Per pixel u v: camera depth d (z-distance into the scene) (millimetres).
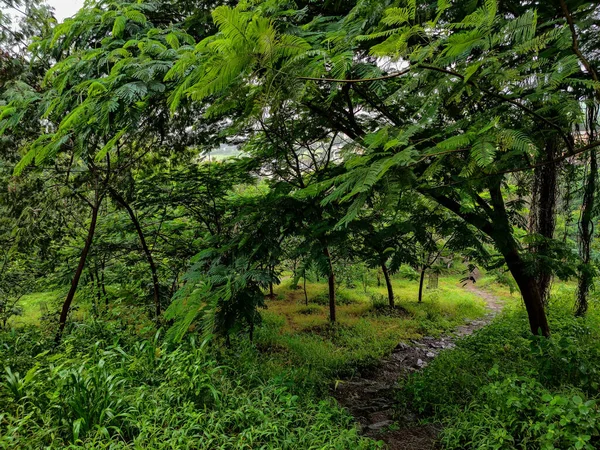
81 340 4008
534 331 4668
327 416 3344
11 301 5582
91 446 2404
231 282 2619
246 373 3955
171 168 5484
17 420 2475
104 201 5750
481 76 1371
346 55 1443
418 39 1405
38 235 4406
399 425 3805
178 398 3029
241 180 5262
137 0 2918
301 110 3377
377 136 1384
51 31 3891
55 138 2293
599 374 3381
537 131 1862
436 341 7582
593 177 4621
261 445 2797
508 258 4312
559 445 2678
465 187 2072
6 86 3449
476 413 3400
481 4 1869
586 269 3898
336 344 6980
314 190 1604
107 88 2125
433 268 9484
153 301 5387
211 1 3168
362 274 11719
